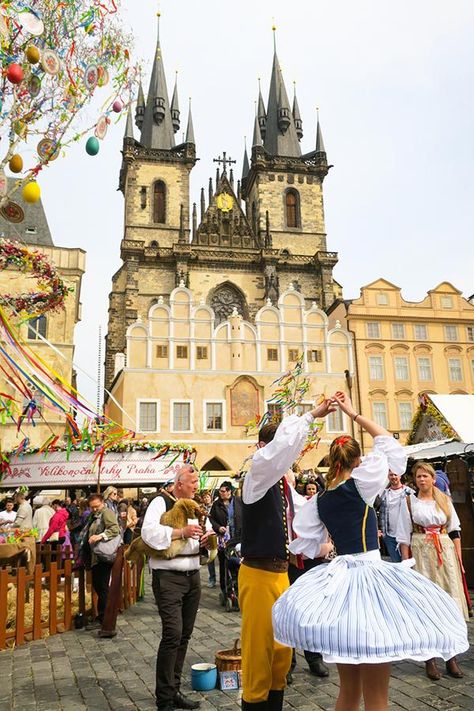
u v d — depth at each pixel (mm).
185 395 41688
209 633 9680
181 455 17578
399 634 3348
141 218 68375
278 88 79188
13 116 7512
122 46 8094
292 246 71250
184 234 66812
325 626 3451
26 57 7195
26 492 16547
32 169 7887
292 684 6840
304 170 73938
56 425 34062
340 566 3922
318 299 68062
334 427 43219
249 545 4801
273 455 4375
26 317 12414
